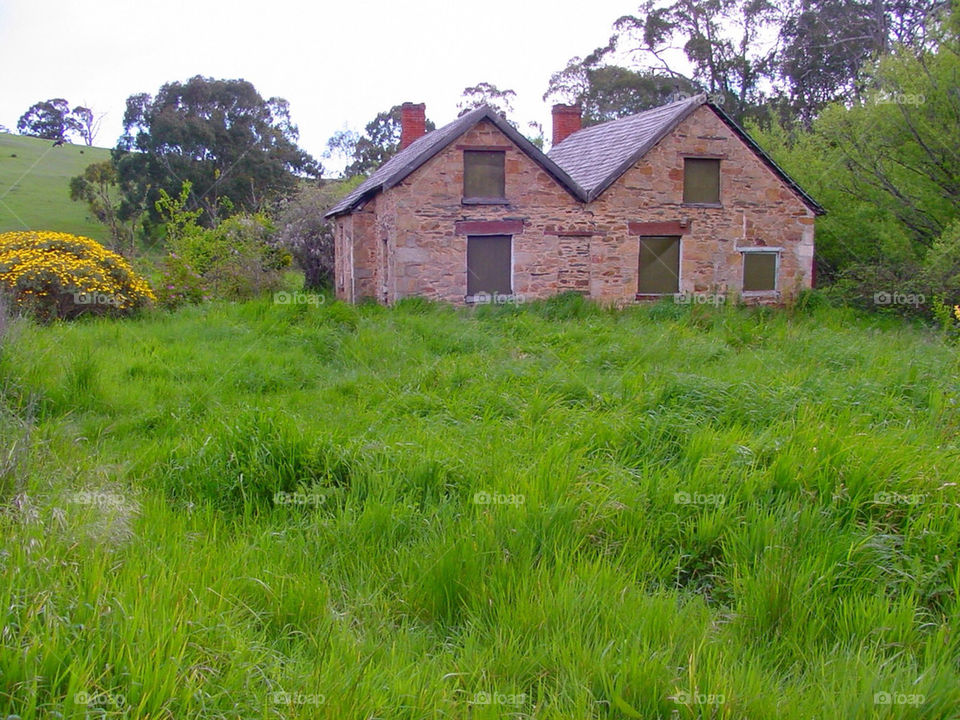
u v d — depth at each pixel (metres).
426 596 4.77
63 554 4.52
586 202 19.95
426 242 19.27
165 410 8.62
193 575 4.53
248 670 3.68
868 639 4.44
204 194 39.16
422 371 10.67
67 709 3.23
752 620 4.63
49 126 69.62
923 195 22.30
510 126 19.33
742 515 5.61
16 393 8.65
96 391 9.17
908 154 22.11
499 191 19.70
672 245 20.78
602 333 14.30
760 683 3.93
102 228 40.59
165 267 20.69
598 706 3.81
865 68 23.75
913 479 5.81
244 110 42.91
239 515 5.94
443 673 3.96
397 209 19.05
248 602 4.54
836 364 11.45
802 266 21.50
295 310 15.23
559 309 18.28
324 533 5.46
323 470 6.36
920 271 20.14
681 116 20.17
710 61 42.44
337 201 30.53
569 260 20.11
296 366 11.32
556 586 4.75
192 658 3.71
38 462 6.21
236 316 15.38
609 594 4.68
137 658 3.56
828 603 4.75
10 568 4.18
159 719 3.32
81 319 15.70
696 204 20.66
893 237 21.92
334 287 28.28
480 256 19.72
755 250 21.12
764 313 19.45
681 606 4.82
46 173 54.19
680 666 4.12
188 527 5.50
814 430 6.69
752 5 41.66
